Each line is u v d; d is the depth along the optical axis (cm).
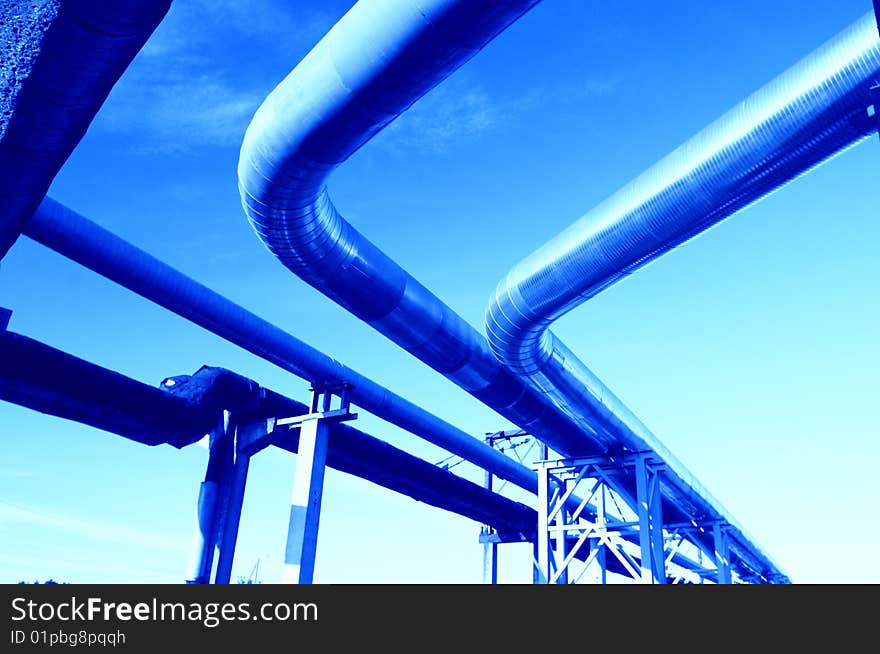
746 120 850
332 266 1074
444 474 1886
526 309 1173
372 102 764
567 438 1711
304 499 1284
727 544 2689
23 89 490
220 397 1316
